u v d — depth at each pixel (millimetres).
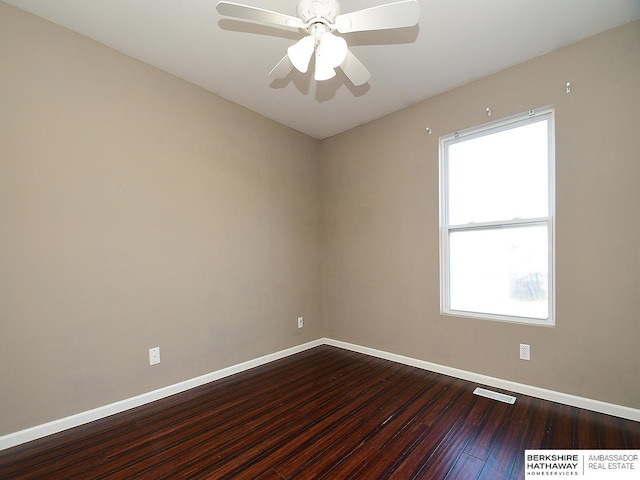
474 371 2670
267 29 2062
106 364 2174
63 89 2020
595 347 2117
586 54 2148
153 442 1873
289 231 3527
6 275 1807
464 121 2736
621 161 2029
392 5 1409
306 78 2637
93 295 2125
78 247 2064
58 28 2006
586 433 1870
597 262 2111
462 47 2244
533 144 2453
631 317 1997
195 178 2703
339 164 3752
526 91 2402
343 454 1746
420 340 3023
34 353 1894
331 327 3830
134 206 2328
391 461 1682
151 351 2396
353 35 2111
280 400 2391
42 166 1934
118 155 2256
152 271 2414
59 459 1721
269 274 3295
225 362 2873
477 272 2738
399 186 3184
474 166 2758
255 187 3189
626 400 2010
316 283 3844
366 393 2486
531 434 1879
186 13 1921
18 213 1849
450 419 2070
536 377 2355
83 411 2068
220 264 2863
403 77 2621
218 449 1805
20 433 1837
